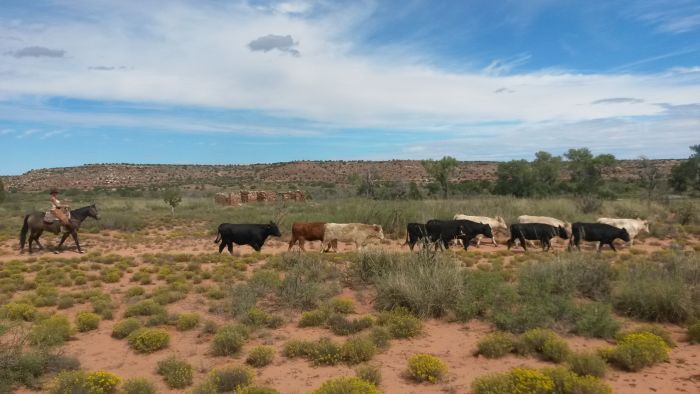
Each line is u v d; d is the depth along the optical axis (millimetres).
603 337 8938
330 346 8172
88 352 8836
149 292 13305
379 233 18594
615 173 94625
